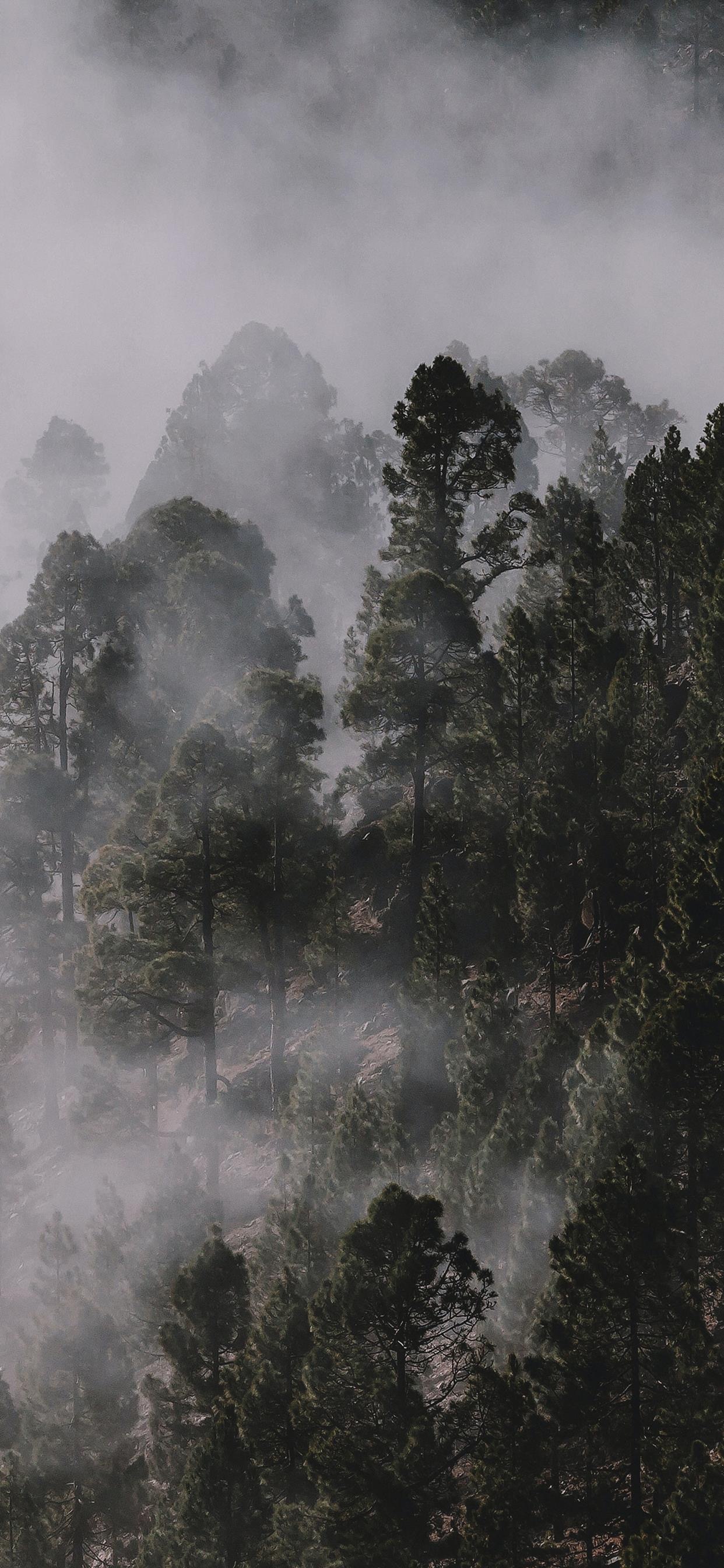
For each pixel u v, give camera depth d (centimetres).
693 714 3603
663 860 3472
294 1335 2180
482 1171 2456
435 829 4066
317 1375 1980
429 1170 2928
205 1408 2416
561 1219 2225
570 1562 1952
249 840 3669
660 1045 2106
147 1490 2498
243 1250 3167
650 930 3412
